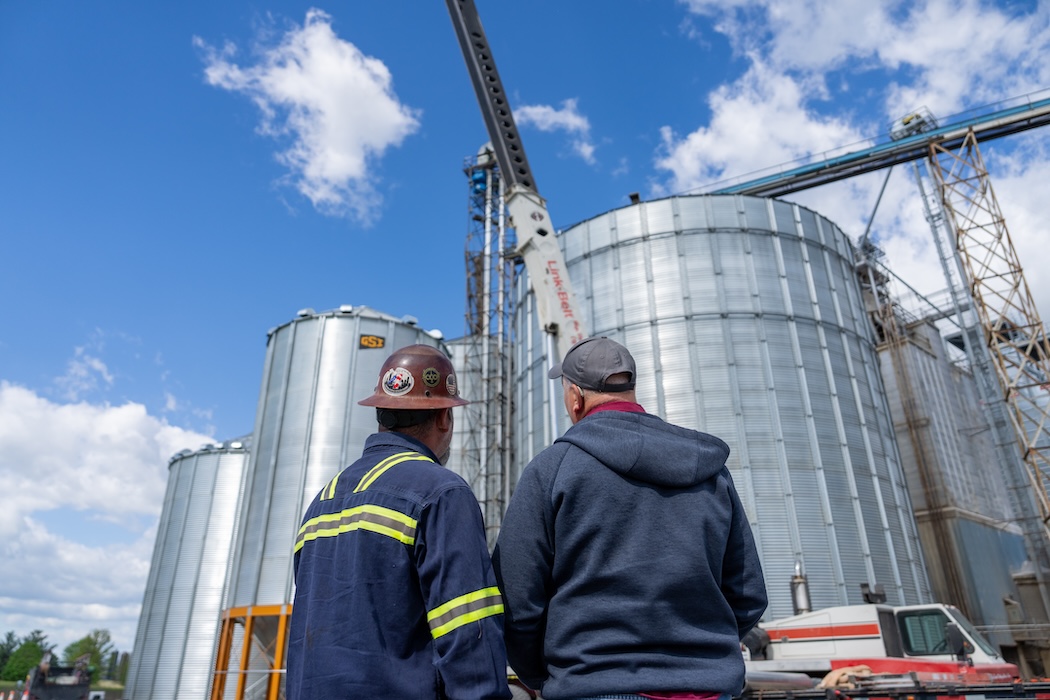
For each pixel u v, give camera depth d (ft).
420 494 8.98
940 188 137.69
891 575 97.04
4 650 410.52
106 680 419.74
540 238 39.65
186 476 157.07
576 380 9.87
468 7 38.40
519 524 8.59
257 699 88.63
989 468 158.10
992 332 125.29
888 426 116.16
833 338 115.14
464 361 166.20
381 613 8.50
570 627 7.97
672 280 116.26
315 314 132.87
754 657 48.98
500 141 40.40
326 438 118.83
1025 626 118.62
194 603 140.87
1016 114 135.44
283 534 112.06
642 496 8.36
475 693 7.62
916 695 28.86
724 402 105.70
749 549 9.13
